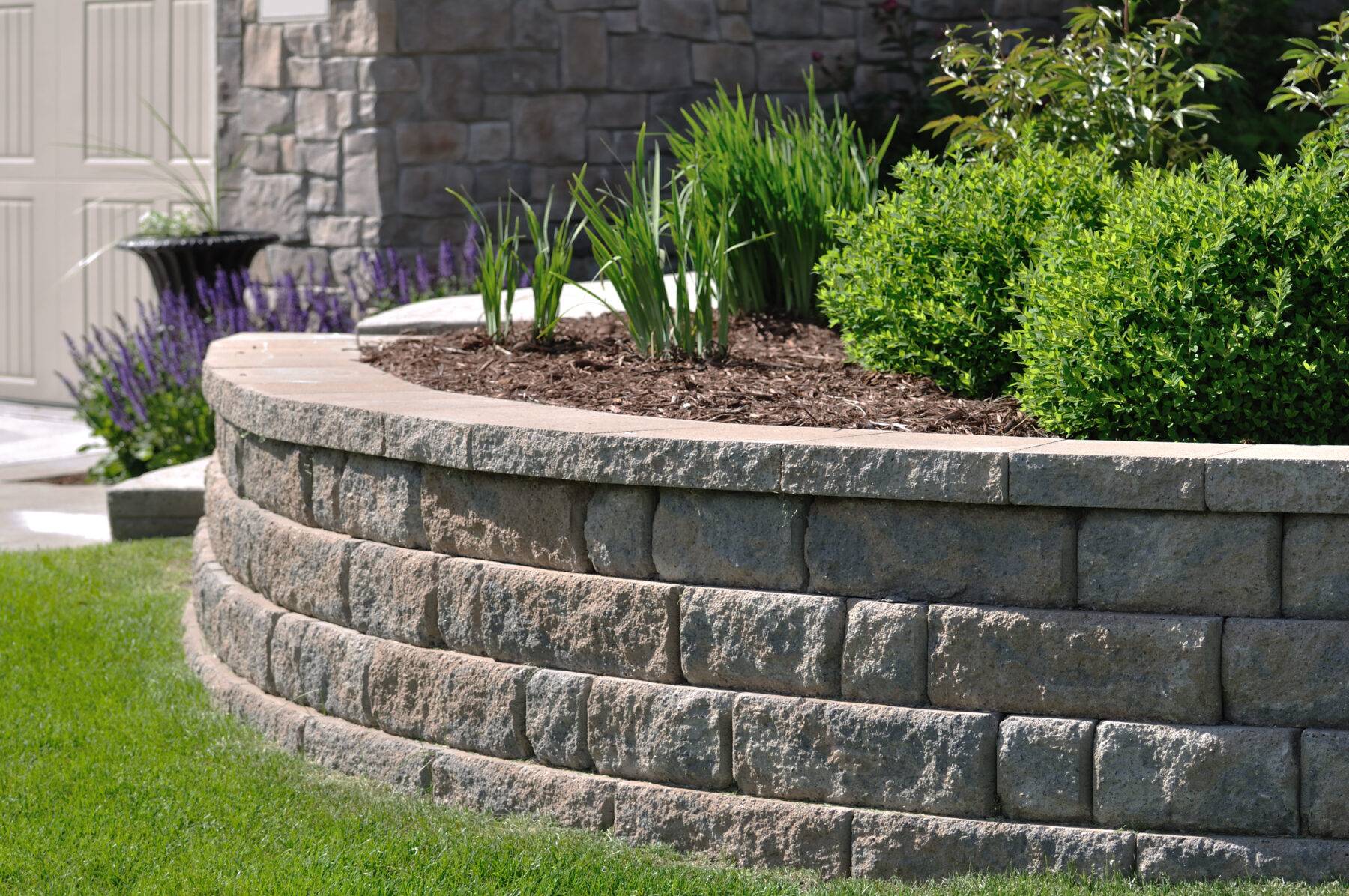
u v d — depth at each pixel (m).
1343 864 3.24
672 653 3.66
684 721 3.64
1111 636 3.32
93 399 8.85
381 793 4.04
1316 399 3.82
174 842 3.64
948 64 5.82
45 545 7.17
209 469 5.58
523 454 3.78
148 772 4.15
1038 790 3.39
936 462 3.36
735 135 5.91
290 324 8.31
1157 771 3.32
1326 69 7.98
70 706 4.74
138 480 7.34
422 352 5.52
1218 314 3.81
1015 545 3.38
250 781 4.09
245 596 4.82
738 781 3.61
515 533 3.88
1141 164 4.77
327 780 4.15
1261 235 3.85
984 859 3.41
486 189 8.88
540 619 3.84
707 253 5.16
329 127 8.88
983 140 5.60
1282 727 3.28
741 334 5.67
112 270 10.77
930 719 3.43
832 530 3.50
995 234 4.65
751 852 3.58
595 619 3.75
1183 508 3.25
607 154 9.02
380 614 4.19
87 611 5.86
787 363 5.12
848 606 3.49
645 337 5.23
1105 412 3.90
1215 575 3.28
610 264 5.23
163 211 10.47
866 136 9.26
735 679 3.61
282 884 3.34
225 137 9.34
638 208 5.27
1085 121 5.50
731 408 4.41
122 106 10.59
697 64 9.19
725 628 3.59
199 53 10.24
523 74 8.85
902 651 3.45
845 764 3.50
